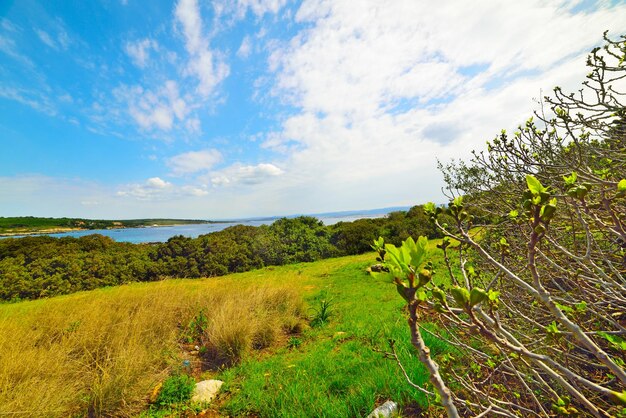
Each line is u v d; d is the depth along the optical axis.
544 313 1.96
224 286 9.73
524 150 2.53
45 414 3.30
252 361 4.95
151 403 3.90
